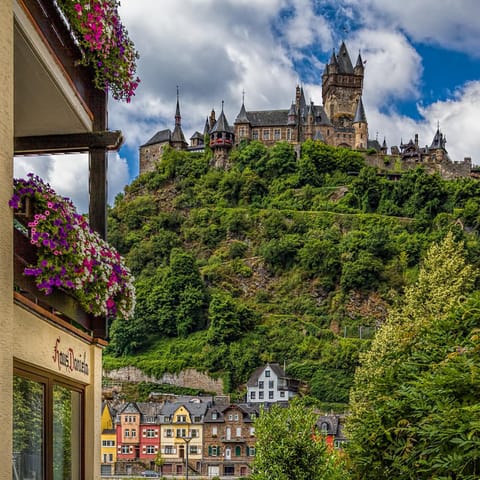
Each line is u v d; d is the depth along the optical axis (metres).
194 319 123.44
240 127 160.50
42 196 6.45
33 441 6.71
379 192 142.25
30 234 6.43
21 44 7.05
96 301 7.72
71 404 8.27
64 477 7.92
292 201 146.38
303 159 151.75
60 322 7.42
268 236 139.25
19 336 6.23
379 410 7.85
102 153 9.32
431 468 6.53
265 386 112.19
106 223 9.21
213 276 131.62
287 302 128.38
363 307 125.06
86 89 9.12
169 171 154.25
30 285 6.57
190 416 105.94
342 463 10.65
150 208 148.62
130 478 96.00
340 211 142.00
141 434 106.62
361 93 175.12
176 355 118.88
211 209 146.25
